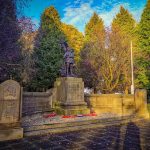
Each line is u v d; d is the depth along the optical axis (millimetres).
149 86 26062
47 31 26438
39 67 23188
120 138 7641
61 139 7453
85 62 25203
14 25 11141
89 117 11602
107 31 24531
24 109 12969
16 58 13383
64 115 12094
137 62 25328
